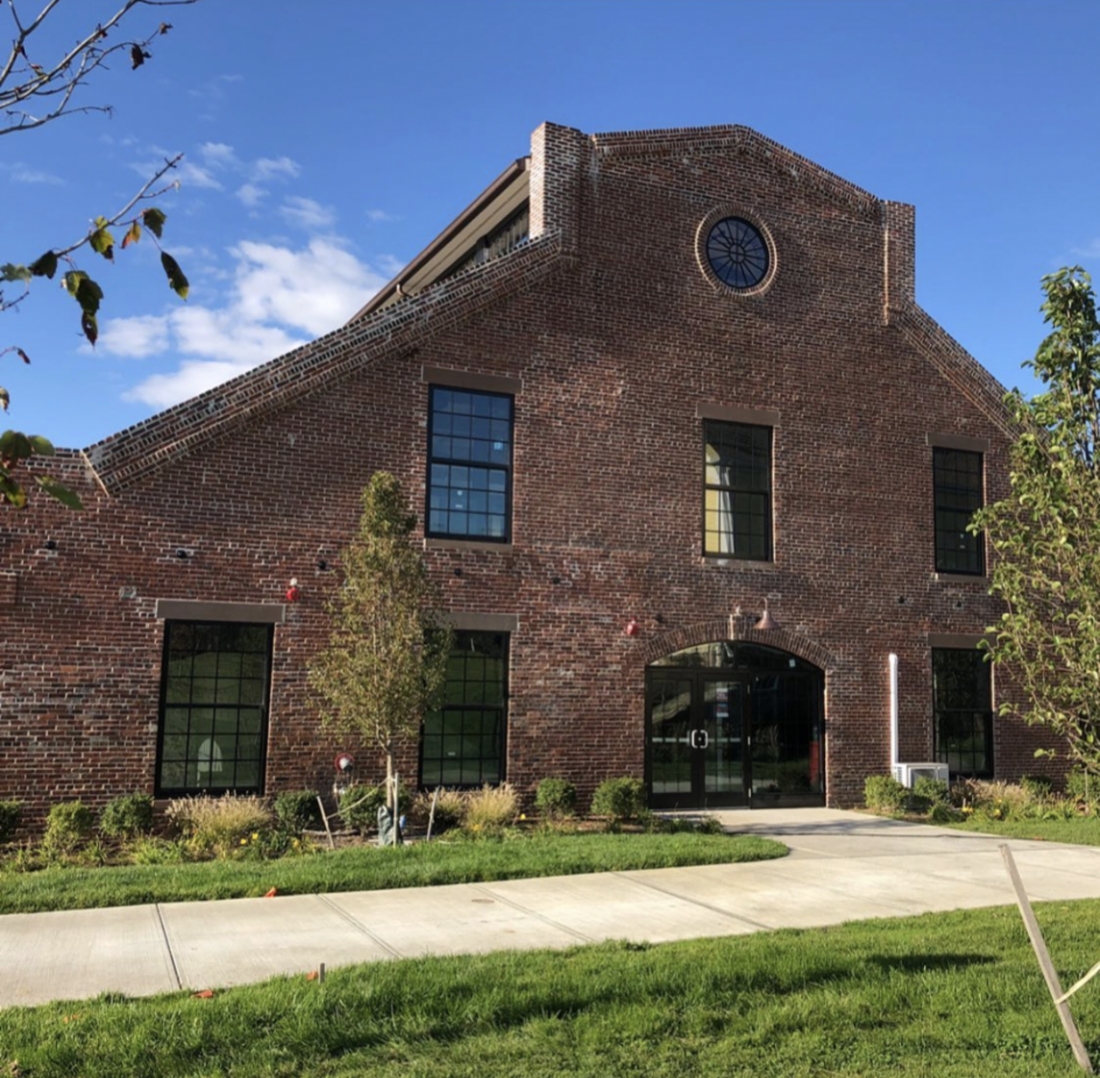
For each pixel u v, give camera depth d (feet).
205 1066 19.56
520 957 26.78
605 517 59.67
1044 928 30.94
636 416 61.16
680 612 60.95
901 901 35.86
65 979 25.04
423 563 50.01
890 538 67.56
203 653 50.62
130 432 49.47
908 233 70.85
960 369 70.90
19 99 12.96
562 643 57.82
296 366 53.16
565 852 42.55
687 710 61.46
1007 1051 20.97
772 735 63.46
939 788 62.64
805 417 66.03
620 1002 23.32
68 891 34.37
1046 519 29.35
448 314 56.95
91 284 12.18
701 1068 20.01
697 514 61.98
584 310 60.49
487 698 56.24
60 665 47.67
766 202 66.74
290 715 51.55
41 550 47.88
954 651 69.31
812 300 67.26
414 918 32.01
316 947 28.30
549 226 60.08
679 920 32.32
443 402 56.80
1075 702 28.09
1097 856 46.32
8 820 44.27
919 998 23.94
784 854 45.21
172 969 25.98
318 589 52.60
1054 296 27.78
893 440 68.54
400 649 46.29
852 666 65.41
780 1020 22.31
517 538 57.36
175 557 50.08
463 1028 21.98
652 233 62.90
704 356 63.46
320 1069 19.65
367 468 54.39
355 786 51.24
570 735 57.52
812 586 64.80
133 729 48.65
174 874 37.63
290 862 40.04
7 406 11.94
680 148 64.13
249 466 51.96
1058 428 27.37
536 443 58.44
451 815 52.06
